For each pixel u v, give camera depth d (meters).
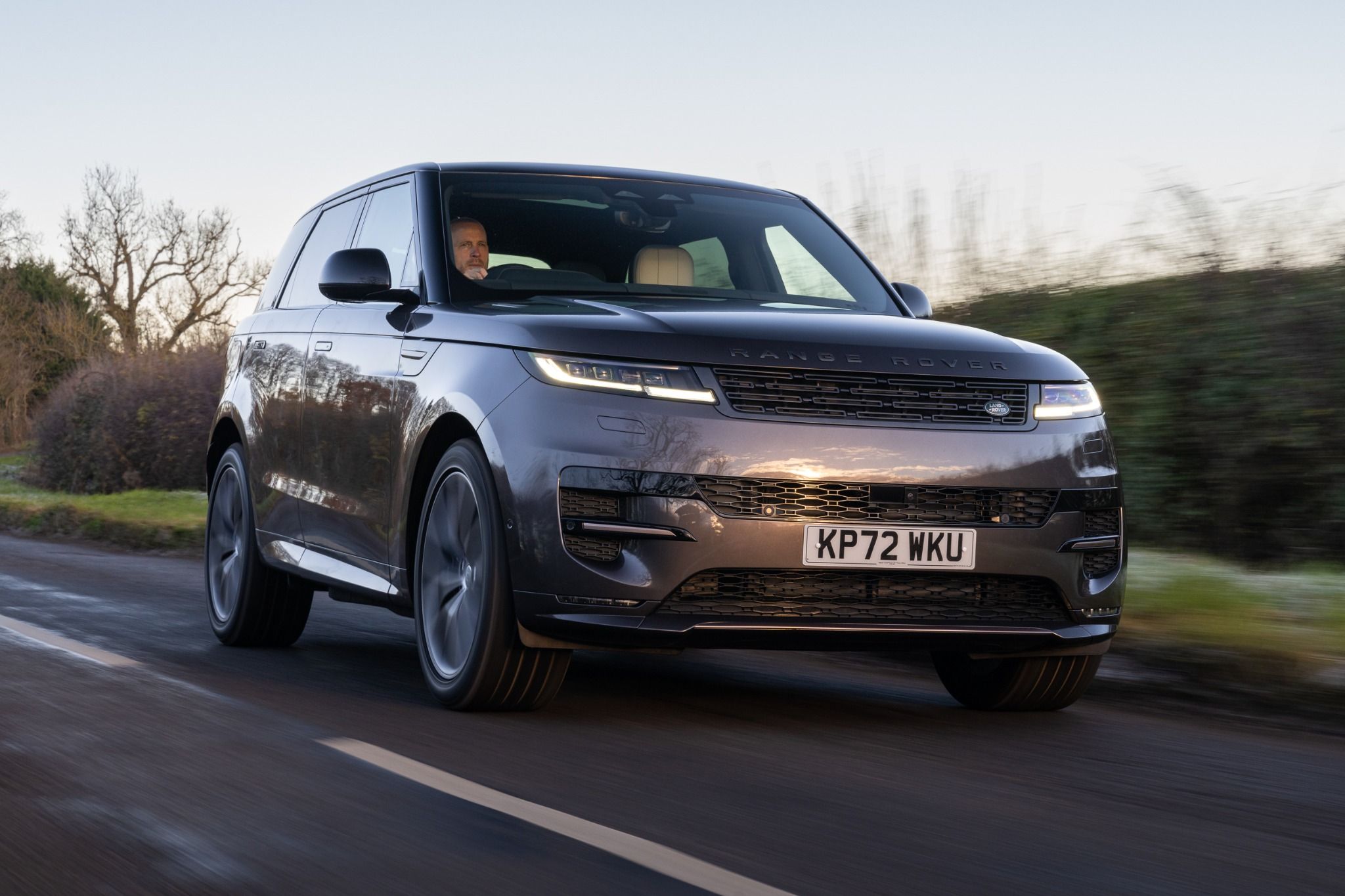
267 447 6.14
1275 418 7.69
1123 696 5.36
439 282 5.11
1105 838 3.24
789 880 2.82
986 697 5.01
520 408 4.32
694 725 4.48
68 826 3.15
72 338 52.84
